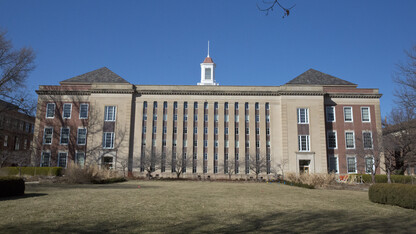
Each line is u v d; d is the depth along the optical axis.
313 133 52.31
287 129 52.47
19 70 39.09
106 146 51.94
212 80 69.50
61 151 52.00
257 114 54.44
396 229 10.69
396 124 44.41
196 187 29.11
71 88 54.34
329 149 52.81
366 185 35.88
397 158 46.06
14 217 11.35
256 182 44.44
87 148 51.50
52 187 24.98
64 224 10.45
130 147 52.47
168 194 20.98
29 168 46.44
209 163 52.38
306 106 53.28
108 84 53.69
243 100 54.66
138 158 51.22
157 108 54.19
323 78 57.72
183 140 53.31
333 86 55.66
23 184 18.67
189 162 51.50
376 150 44.44
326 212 14.22
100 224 10.63
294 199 19.45
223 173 51.97
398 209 15.39
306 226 11.02
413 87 23.19
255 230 10.27
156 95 54.69
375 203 17.81
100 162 50.91
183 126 53.78
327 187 30.78
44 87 54.03
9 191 17.50
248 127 53.91
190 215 12.80
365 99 54.50
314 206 16.25
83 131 52.84
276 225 11.12
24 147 69.25
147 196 19.28
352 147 52.81
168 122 53.66
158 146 52.62
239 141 53.22
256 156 52.56
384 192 17.30
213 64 70.31
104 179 34.31
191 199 18.34
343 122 53.69
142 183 35.03
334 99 54.56
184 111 54.50
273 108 54.28
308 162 52.47
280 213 13.73
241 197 20.17
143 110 54.16
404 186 16.06
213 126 53.75
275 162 52.22
